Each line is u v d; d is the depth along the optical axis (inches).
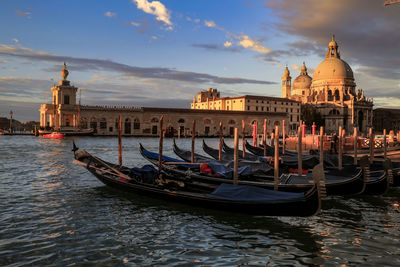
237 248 454.9
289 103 5364.2
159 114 4264.3
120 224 538.6
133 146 2362.2
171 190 657.6
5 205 629.6
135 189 700.0
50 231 496.4
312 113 5767.7
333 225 559.8
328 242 482.6
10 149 1916.8
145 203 663.1
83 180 885.8
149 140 3319.4
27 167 1127.6
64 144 2438.5
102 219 560.7
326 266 406.0
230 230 524.1
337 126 5762.8
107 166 785.6
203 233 508.4
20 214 575.2
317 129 5757.9
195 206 615.8
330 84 6102.4
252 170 784.9
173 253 432.8
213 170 772.0
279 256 432.1
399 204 709.3
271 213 542.9
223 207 577.6
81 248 438.9
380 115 6806.1
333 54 6540.4
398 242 484.4
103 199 687.7
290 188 666.2
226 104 5482.3
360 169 722.8
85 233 493.7
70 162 1277.1
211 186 660.7
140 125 4205.2
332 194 711.1
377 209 667.4
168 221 559.8
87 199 686.5
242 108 5068.9
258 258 424.5
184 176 790.5
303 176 723.4
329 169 957.2
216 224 550.3
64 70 4185.5
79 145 2362.2
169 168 846.5
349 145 1483.8
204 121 4483.3
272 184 674.8
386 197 771.4
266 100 5191.9
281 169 856.9
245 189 581.0
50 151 1793.8
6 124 6535.4
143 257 418.3
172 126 4325.8
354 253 444.8
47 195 714.2
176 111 4338.1
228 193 580.7
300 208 519.2
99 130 4072.3
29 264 389.1
